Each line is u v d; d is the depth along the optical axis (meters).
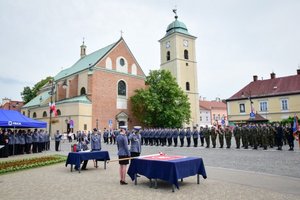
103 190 8.52
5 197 7.71
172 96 47.38
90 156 12.56
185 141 35.75
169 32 62.12
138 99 48.62
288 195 7.39
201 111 88.75
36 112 53.25
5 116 22.14
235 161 14.28
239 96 55.28
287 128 19.69
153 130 30.19
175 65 58.34
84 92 48.50
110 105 47.16
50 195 7.91
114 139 33.72
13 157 19.55
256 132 20.72
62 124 44.78
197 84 60.59
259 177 9.94
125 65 50.84
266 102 51.44
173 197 7.54
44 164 14.70
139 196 7.70
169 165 8.34
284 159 14.34
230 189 8.29
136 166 9.46
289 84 50.84
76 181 10.06
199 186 8.86
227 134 22.53
